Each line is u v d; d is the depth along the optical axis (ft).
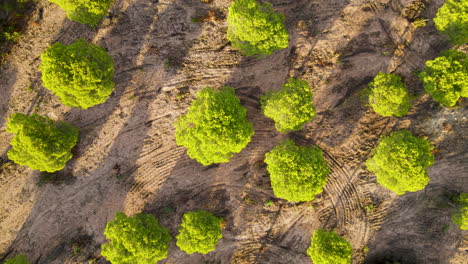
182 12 111.65
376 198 116.16
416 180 94.73
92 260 111.65
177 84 112.27
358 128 114.21
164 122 112.68
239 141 94.32
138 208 112.98
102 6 95.09
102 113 111.55
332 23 112.78
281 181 95.45
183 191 114.01
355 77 113.19
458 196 114.01
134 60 111.24
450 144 115.34
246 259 116.67
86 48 93.04
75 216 112.37
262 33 93.15
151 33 111.55
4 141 110.73
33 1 109.81
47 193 111.75
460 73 95.86
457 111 114.11
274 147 106.32
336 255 98.43
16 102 110.22
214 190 114.73
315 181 95.71
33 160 94.07
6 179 110.83
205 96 94.84
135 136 112.47
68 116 111.04
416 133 114.42
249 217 115.55
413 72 113.29
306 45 112.57
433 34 113.09
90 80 89.51
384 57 113.09
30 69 110.32
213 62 112.16
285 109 95.25
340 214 116.16
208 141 91.30
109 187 112.57
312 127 114.11
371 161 105.50
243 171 114.73
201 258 115.85
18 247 111.34
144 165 112.88
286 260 116.98
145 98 111.96
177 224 114.11
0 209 110.93
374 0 112.98
